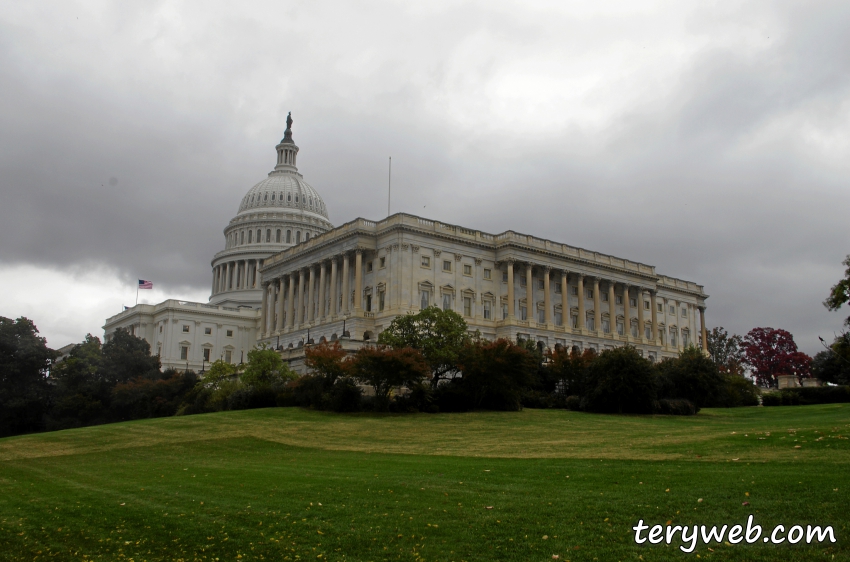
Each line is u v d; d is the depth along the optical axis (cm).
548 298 11800
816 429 3944
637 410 7844
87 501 3017
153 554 2184
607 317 13050
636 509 2297
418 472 3384
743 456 3262
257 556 2092
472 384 7838
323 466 3916
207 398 8800
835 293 6203
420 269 10588
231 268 17850
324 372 7750
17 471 4572
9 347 11019
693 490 2489
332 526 2312
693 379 8406
